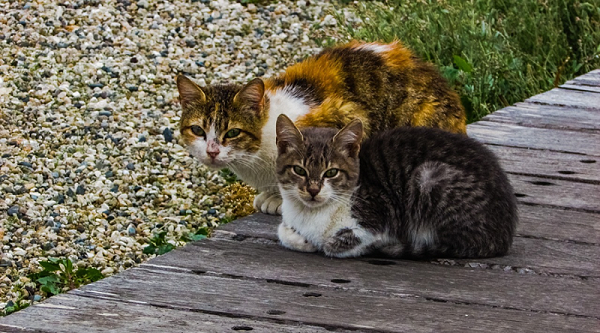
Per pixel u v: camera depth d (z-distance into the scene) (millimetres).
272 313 3555
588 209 4969
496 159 4535
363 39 9727
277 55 9938
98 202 6875
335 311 3582
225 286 3861
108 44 9766
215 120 5531
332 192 4328
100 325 3420
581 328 3438
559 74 8672
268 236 4648
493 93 8844
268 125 5586
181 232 6395
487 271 4102
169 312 3561
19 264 5938
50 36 9805
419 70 5922
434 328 3420
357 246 4359
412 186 4371
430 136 4531
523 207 5008
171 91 8891
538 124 6855
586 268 4121
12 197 6805
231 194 6980
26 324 3414
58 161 7457
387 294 3787
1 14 10273
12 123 8031
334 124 5637
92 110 8367
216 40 10195
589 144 6309
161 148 7766
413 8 10227
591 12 9953
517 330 3412
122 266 5938
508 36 9484
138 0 10898
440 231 4316
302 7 11359
